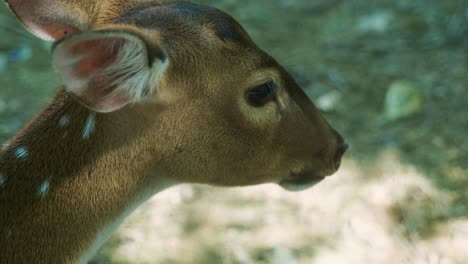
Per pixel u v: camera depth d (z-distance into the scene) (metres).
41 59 12.65
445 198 9.70
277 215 9.55
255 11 14.01
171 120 6.04
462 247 9.06
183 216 9.56
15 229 6.00
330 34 13.23
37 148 6.06
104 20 6.30
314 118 6.62
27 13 6.27
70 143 6.03
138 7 6.30
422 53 12.42
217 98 6.12
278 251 9.02
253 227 9.41
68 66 5.05
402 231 9.29
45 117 6.14
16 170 6.05
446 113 11.05
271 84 6.31
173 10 6.16
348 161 10.29
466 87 11.52
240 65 6.15
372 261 8.95
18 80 12.09
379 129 10.88
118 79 5.38
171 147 6.13
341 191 9.83
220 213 9.61
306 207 9.66
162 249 9.12
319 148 6.66
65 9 6.29
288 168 6.62
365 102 11.45
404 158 10.31
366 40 12.95
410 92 11.18
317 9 14.01
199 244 9.20
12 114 11.24
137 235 9.30
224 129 6.21
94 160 6.04
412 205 9.62
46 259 6.07
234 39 6.15
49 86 11.94
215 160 6.29
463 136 10.63
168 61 5.61
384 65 12.22
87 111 5.98
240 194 9.88
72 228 6.11
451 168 10.13
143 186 6.25
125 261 8.96
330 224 9.42
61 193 6.04
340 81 11.88
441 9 13.42
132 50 5.29
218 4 14.23
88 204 6.11
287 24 13.60
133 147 6.06
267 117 6.34
